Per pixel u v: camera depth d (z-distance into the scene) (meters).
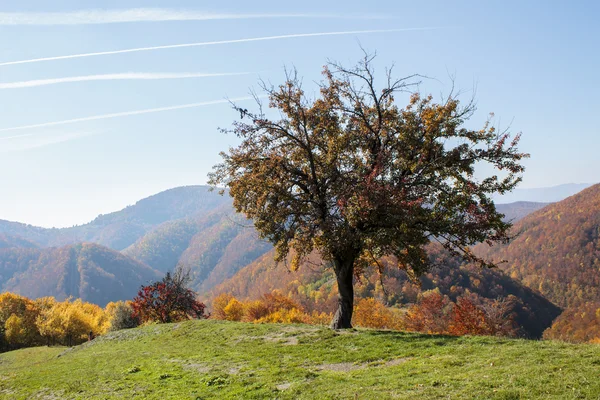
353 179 20.73
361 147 22.23
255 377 14.38
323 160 22.58
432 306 53.22
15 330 81.50
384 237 19.22
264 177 21.73
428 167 19.94
